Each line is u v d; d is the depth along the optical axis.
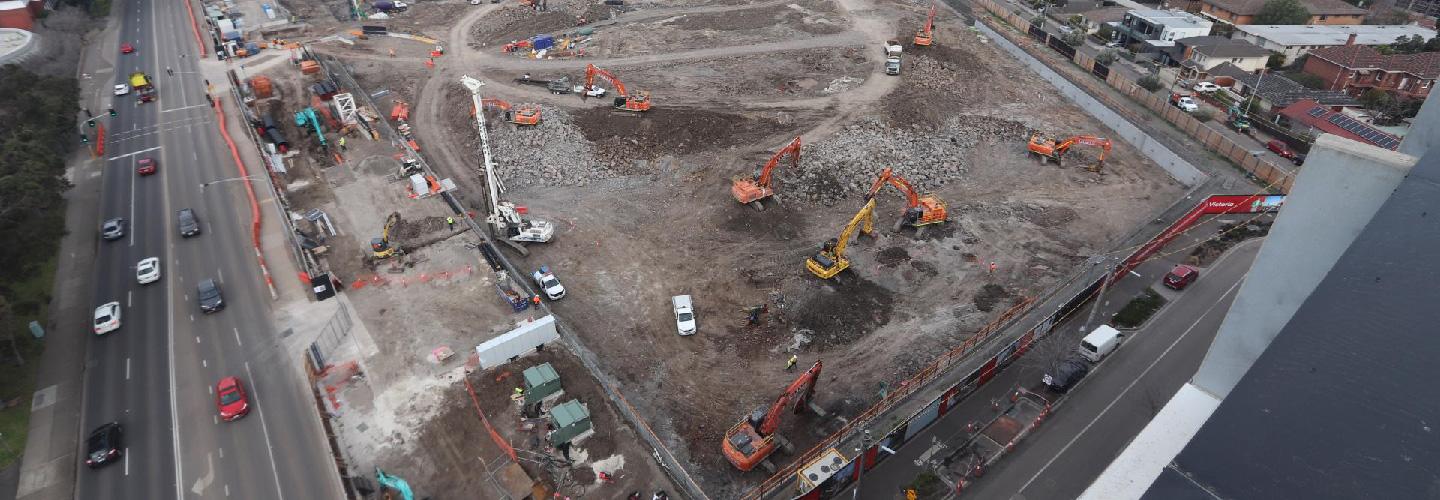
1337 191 19.33
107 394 47.62
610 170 77.50
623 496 41.34
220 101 91.94
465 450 43.88
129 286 58.00
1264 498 14.31
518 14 125.62
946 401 47.47
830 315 56.47
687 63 102.06
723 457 45.34
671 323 56.91
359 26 121.62
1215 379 23.78
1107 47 121.56
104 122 86.12
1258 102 95.88
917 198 67.19
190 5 130.50
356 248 63.44
